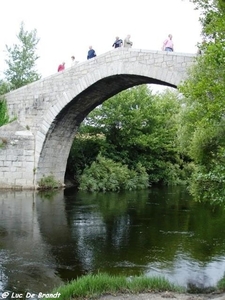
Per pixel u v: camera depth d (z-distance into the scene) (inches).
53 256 446.9
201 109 425.1
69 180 1195.3
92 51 979.3
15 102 1053.2
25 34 1486.2
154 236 549.3
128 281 331.6
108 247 488.4
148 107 1378.0
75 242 508.7
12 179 1000.9
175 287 335.0
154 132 1382.9
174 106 1462.8
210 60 361.4
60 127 1036.5
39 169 1030.4
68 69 970.1
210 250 480.1
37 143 1018.7
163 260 437.7
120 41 927.7
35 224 606.9
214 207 792.3
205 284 363.6
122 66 864.3
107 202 861.8
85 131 1304.1
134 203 858.1
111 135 1322.6
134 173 1233.4
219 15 373.7
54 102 990.4
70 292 303.7
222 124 419.2
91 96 1000.9
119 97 1307.8
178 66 776.9
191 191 454.6
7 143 999.0
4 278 374.0
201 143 466.0
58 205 793.6
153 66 812.6
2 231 555.8
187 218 686.5
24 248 476.4
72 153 1224.2
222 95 358.3
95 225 613.9
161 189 1216.2
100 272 391.5
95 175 1129.4
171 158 1450.5
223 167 369.7
